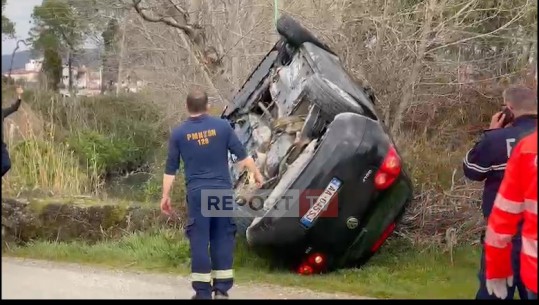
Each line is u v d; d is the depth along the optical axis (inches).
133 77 768.9
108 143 625.9
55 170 334.0
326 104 227.6
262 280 221.3
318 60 251.8
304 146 231.6
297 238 216.2
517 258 154.1
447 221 267.1
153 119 698.2
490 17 328.8
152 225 286.7
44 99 639.1
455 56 346.9
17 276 220.8
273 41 415.5
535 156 124.4
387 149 217.0
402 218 243.3
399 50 329.7
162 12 378.3
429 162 296.0
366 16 331.6
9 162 245.3
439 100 343.6
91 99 745.0
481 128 335.9
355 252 225.6
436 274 227.9
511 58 353.7
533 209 124.2
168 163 192.1
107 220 283.4
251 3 419.8
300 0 378.9
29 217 276.1
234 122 290.5
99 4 444.5
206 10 395.2
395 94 331.6
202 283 187.3
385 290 208.1
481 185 272.5
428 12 322.3
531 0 324.5
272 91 274.8
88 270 233.9
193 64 426.0
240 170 244.2
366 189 215.3
